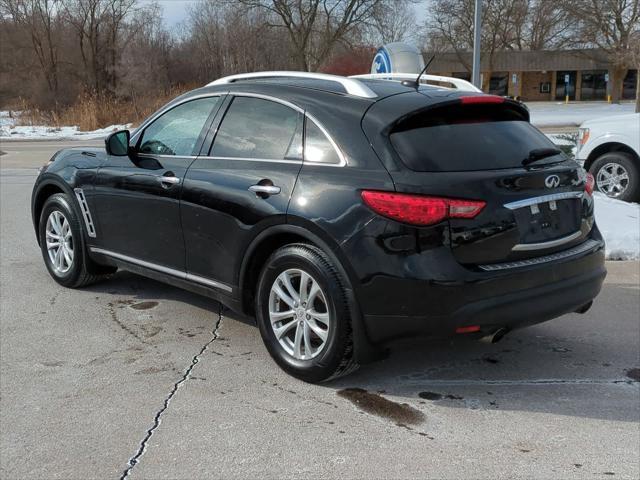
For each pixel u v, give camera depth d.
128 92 41.56
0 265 6.53
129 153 4.91
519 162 3.78
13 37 47.25
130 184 4.84
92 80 46.25
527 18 48.25
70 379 3.93
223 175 4.21
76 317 5.01
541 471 3.01
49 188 5.81
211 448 3.18
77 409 3.56
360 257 3.50
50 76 45.91
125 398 3.69
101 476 2.94
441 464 3.06
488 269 3.49
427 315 3.42
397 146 3.57
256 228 3.94
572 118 32.59
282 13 38.69
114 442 3.22
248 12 40.94
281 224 3.81
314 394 3.77
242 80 4.71
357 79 4.34
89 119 33.47
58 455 3.11
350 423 3.44
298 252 3.76
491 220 3.49
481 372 4.12
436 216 3.37
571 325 5.00
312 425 3.41
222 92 4.56
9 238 7.84
